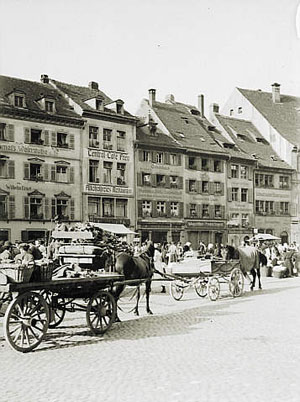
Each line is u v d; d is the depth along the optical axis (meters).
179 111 60.53
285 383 8.22
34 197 43.22
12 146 42.19
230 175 58.00
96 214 47.09
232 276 20.34
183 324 13.85
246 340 11.62
